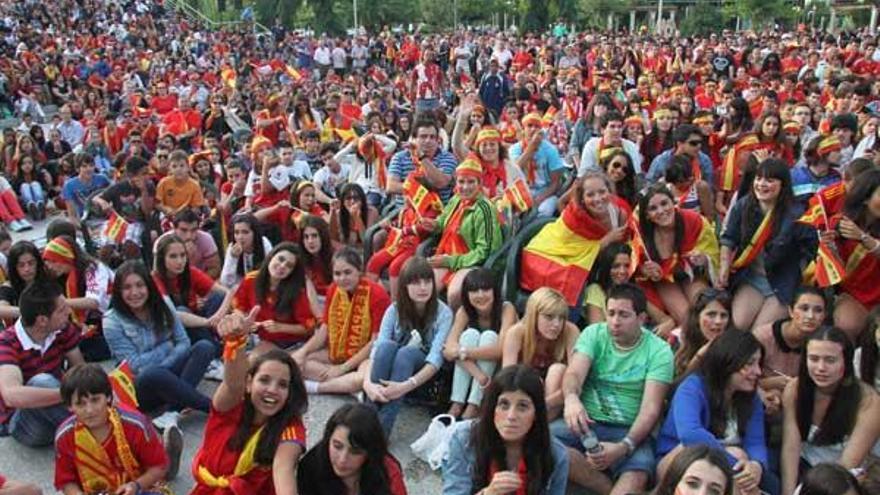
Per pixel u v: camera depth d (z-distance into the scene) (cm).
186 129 1350
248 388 351
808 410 394
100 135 1287
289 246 558
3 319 541
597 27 5506
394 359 478
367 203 759
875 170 505
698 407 387
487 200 595
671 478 297
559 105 1343
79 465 377
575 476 401
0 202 1005
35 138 1257
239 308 573
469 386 480
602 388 425
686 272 534
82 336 562
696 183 663
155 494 383
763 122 750
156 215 775
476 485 353
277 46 3155
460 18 5853
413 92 2061
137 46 2933
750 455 385
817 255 523
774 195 527
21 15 3005
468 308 492
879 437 395
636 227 535
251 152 902
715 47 2277
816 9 5128
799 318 438
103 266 600
